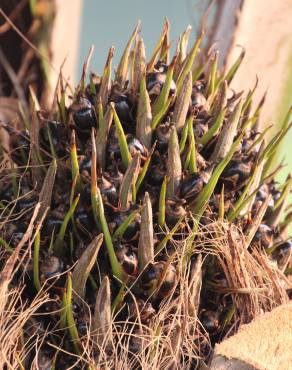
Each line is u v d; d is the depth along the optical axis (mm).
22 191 939
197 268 878
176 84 937
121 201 876
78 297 868
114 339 872
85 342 865
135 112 925
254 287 923
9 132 986
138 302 874
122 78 967
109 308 850
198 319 898
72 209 869
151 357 871
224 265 902
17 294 884
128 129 928
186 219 882
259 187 923
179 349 877
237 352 860
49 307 877
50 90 1438
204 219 904
